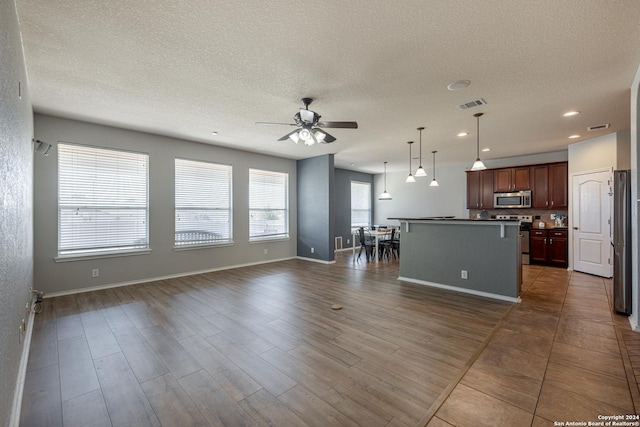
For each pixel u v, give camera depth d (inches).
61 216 163.6
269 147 239.5
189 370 88.6
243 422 66.9
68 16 78.5
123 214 185.6
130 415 69.5
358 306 146.3
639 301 112.3
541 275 210.4
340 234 358.3
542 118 163.2
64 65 105.2
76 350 101.0
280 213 283.7
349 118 163.0
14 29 71.4
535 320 126.6
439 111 151.8
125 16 79.0
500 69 108.1
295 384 81.3
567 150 245.9
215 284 189.5
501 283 157.3
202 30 85.5
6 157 58.1
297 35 87.8
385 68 107.5
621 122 170.1
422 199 354.6
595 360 92.6
